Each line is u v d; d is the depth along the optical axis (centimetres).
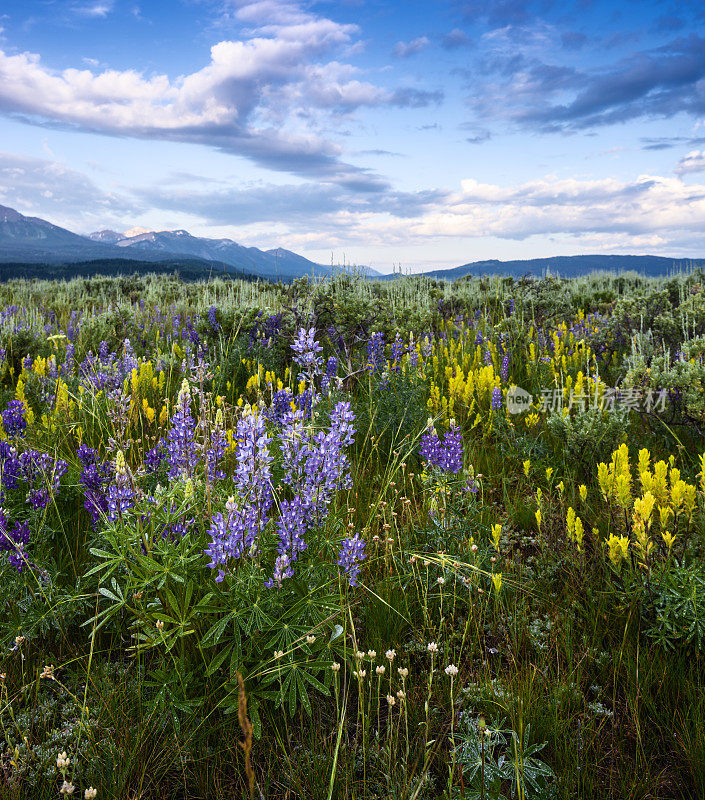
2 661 222
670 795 185
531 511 364
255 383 507
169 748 193
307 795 183
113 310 1047
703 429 462
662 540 281
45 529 283
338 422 240
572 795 178
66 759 155
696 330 721
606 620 258
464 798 172
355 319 760
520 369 731
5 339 755
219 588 209
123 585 250
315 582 227
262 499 231
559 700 213
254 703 196
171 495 248
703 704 206
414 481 385
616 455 310
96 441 436
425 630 258
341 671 234
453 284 1683
